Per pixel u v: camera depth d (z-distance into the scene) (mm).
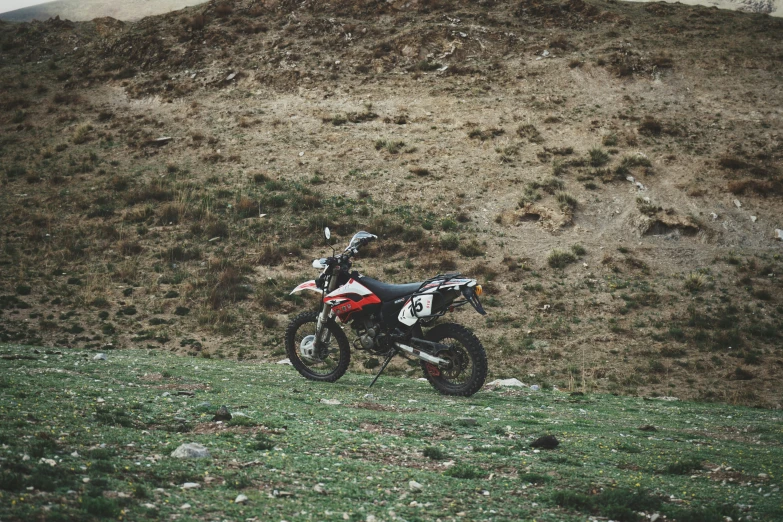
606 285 23906
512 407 7445
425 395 7867
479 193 29453
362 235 8477
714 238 26625
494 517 3459
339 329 8773
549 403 8219
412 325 7980
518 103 35438
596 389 17547
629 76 36750
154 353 12898
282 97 37969
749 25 41969
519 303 22984
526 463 4602
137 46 43938
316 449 4578
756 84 35656
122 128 36781
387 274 24453
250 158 33000
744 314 22078
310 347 8844
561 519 3490
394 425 5660
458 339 7934
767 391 17500
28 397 5371
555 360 19672
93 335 20281
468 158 31703
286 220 28109
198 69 41062
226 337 20672
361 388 8234
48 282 23812
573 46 39938
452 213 28297
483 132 33188
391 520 3268
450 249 26047
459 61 39312
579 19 42750
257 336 20766
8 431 4090
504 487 4004
